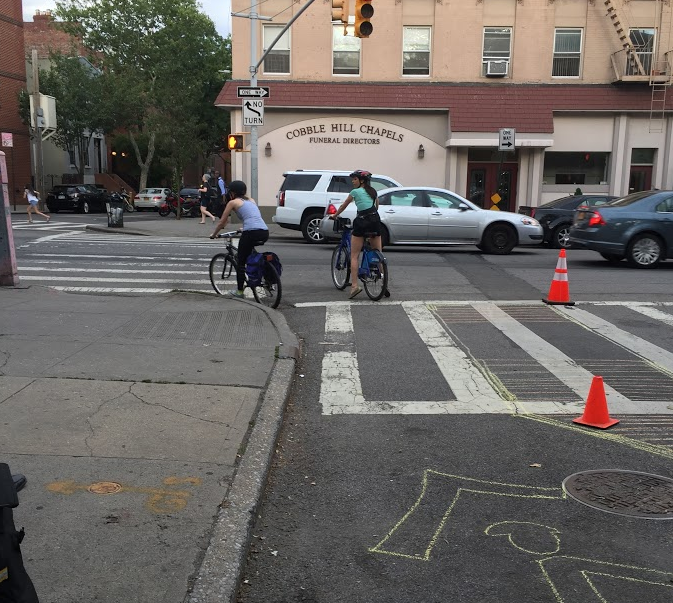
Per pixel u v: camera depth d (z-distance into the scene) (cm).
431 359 712
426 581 323
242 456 430
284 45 2539
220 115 5050
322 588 317
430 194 1623
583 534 367
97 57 4769
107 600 282
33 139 4019
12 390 532
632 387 627
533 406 573
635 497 411
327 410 560
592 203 1889
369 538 363
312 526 375
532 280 1217
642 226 1359
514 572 330
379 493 415
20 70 4050
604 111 2467
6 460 409
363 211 991
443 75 2528
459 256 1558
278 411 514
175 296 955
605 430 522
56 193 3641
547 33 2495
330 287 1135
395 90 2502
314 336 808
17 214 3406
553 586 319
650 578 326
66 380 561
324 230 1655
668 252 1370
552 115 2450
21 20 4034
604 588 318
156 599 284
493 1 2491
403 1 2502
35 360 615
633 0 2461
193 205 3456
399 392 607
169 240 1908
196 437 456
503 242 1606
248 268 946
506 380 645
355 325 862
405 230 1603
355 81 2536
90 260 1434
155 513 353
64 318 793
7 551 189
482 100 2469
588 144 2514
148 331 742
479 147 2505
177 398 529
